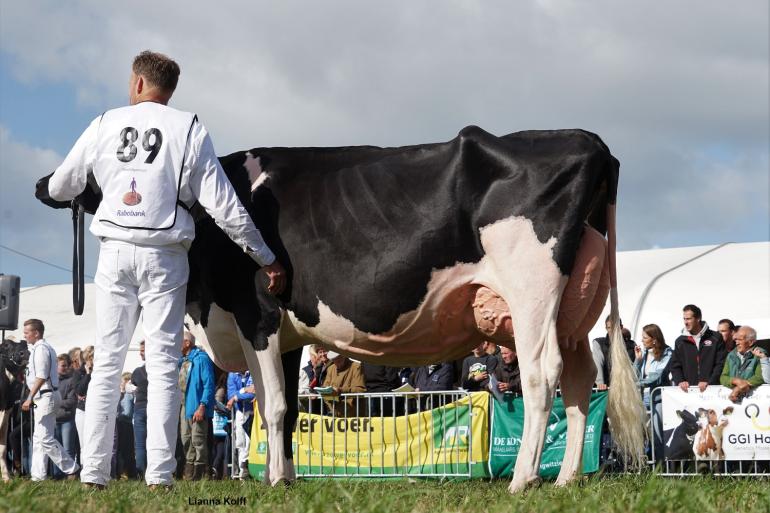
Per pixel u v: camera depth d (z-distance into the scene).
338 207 6.70
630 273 20.77
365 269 6.54
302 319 6.84
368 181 6.67
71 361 15.23
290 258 6.79
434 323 6.55
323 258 6.69
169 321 5.79
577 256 6.27
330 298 6.67
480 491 5.64
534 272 6.17
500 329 6.44
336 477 10.69
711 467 9.74
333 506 4.01
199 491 5.46
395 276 6.46
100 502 4.54
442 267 6.39
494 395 10.35
